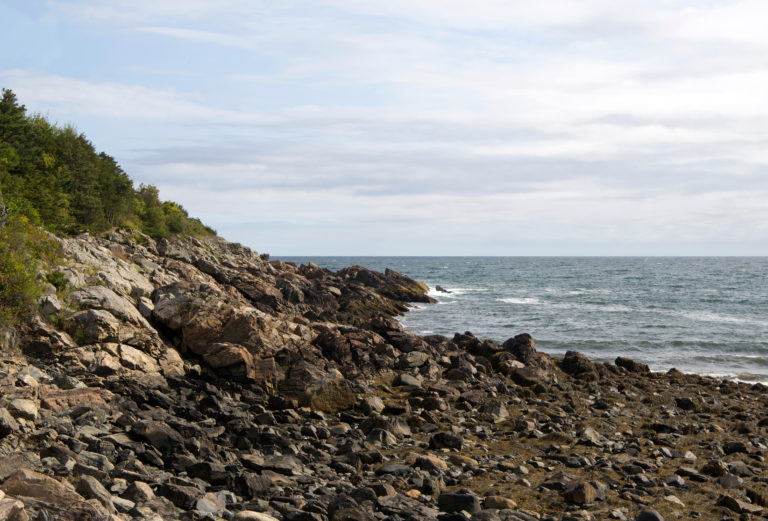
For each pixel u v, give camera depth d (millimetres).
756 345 42531
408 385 23984
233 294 37000
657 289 97000
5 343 17531
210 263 40000
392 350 28203
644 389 26781
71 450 11352
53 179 34188
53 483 8352
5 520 7152
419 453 15445
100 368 18031
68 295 21406
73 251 25969
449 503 11312
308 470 13227
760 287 102812
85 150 43531
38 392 14383
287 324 28062
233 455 13531
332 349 26562
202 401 17562
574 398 23406
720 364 36656
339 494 11609
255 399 19344
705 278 130750
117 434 12953
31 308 19312
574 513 11430
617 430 19062
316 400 19609
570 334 46281
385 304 58312
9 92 36562
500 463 14789
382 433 16484
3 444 10844
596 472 14352
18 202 27453
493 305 67938
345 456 14430
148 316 23625
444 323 51656
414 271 159250
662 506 12305
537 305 68438
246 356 20938
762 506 12766
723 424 20625
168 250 40344
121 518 8461
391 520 10328
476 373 26938
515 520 10859
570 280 121375
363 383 23453
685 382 29500
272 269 58250
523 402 22422
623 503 12305
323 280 64688
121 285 25266
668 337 45438
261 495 11195
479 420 19609
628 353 39594
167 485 10109
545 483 13117
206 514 9430
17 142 35688
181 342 22797
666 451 16328
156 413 15195
